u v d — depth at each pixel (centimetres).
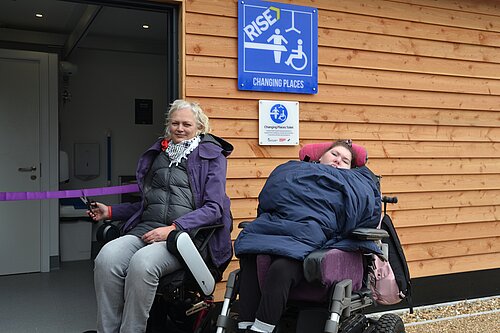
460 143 435
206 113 347
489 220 446
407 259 414
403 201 412
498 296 452
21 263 499
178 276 269
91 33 637
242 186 360
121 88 700
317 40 379
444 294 430
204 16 345
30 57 509
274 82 365
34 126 512
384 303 300
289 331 258
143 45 690
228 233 298
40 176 512
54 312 379
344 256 240
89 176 682
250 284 245
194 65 343
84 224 572
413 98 416
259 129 362
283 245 230
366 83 397
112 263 268
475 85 440
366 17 397
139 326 261
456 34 430
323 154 300
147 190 304
